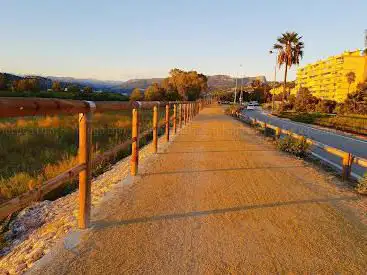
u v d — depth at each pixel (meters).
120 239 3.27
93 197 4.76
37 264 2.76
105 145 11.27
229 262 2.89
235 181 5.78
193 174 6.20
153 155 8.09
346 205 4.71
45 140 11.05
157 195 4.77
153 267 2.76
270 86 133.38
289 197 4.95
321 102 56.31
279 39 57.09
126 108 5.04
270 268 2.82
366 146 15.12
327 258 3.05
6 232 4.25
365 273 2.81
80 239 3.24
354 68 91.62
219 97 111.00
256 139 12.62
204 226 3.68
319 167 7.84
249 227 3.70
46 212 4.79
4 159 8.62
